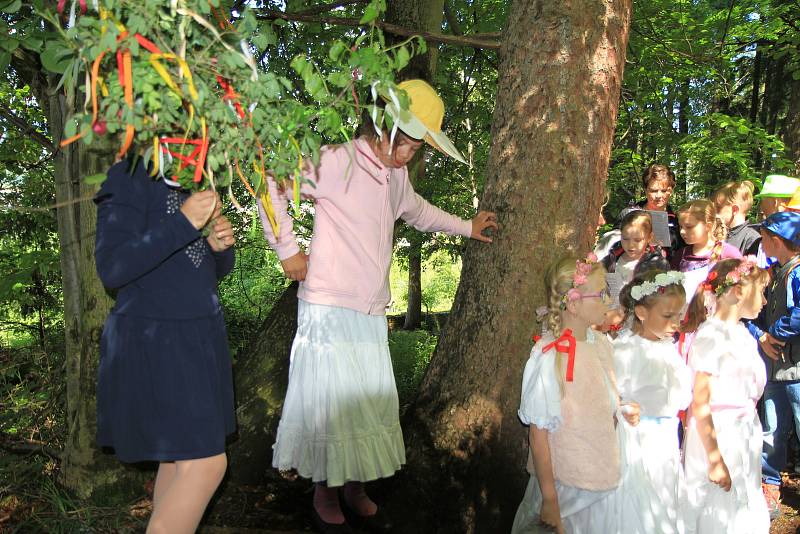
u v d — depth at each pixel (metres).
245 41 1.83
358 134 2.83
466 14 7.99
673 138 9.74
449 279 18.53
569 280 2.54
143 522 2.83
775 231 3.62
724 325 3.04
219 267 2.36
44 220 5.02
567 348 2.50
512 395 2.92
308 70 2.00
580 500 2.54
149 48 1.56
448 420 3.00
